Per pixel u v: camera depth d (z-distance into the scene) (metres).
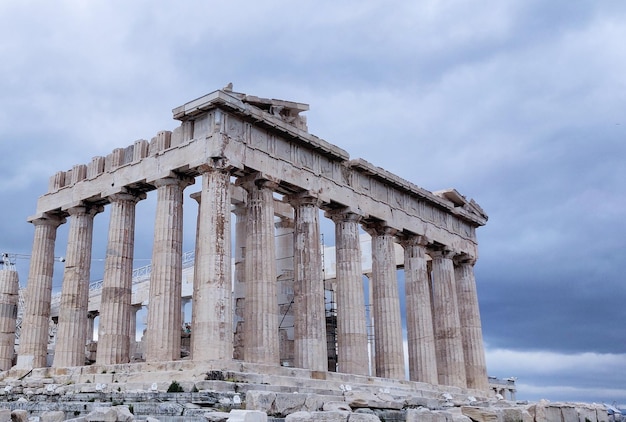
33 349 40.19
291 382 31.22
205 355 30.52
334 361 52.09
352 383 34.69
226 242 32.44
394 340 42.06
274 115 36.97
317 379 33.34
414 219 46.72
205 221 32.50
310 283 37.00
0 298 45.06
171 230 34.53
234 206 45.88
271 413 22.08
